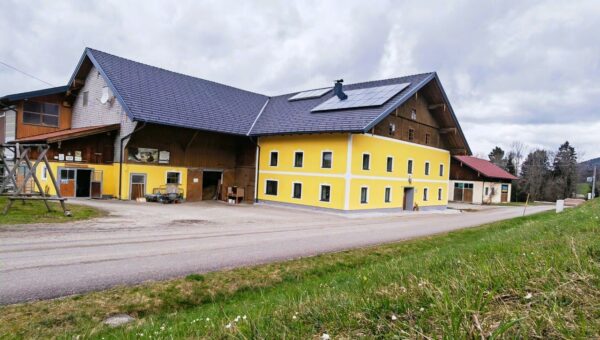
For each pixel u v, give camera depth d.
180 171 24.00
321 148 22.81
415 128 27.34
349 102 24.22
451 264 4.57
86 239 9.85
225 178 26.97
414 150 27.28
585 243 4.02
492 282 2.82
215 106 26.69
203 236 11.45
